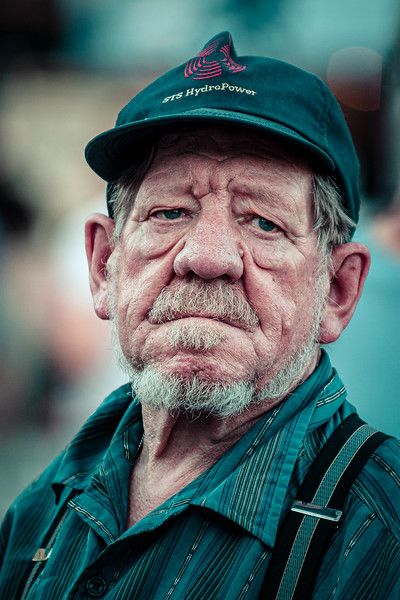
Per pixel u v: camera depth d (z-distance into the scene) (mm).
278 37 5953
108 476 2496
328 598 2041
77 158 6609
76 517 2484
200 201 2293
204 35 6305
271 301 2264
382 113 4953
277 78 2330
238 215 2291
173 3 6398
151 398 2266
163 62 6582
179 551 2189
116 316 2461
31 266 5980
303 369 2375
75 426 5859
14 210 6172
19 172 6484
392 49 4871
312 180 2344
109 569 2246
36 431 5836
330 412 2373
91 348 5910
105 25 6676
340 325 2475
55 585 2363
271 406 2373
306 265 2336
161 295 2279
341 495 2152
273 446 2281
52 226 6250
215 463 2340
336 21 5793
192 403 2221
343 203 2447
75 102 6738
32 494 2764
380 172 4734
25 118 6660
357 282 2484
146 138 2396
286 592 2051
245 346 2230
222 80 2324
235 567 2125
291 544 2102
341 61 5738
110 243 2592
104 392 5863
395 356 3598
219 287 2232
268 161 2289
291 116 2297
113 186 2598
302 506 2152
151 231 2350
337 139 2385
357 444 2254
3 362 5777
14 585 2594
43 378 5855
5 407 5789
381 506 2154
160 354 2252
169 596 2133
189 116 2238
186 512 2236
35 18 6719
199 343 2201
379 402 3594
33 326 5844
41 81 6770
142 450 2561
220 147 2291
